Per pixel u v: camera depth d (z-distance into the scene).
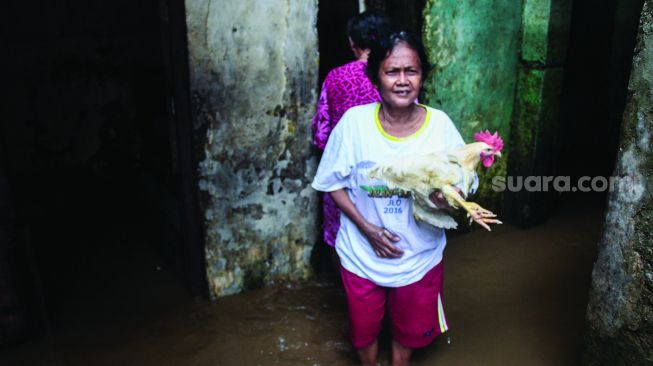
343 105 2.55
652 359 1.89
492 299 3.08
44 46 4.40
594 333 2.11
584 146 4.39
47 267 3.48
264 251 3.11
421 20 3.23
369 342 2.34
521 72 3.65
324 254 3.44
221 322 2.89
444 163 1.87
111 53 4.60
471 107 3.58
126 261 3.55
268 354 2.66
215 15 2.62
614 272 2.00
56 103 4.52
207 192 2.88
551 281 3.25
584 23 3.91
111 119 4.70
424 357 2.62
